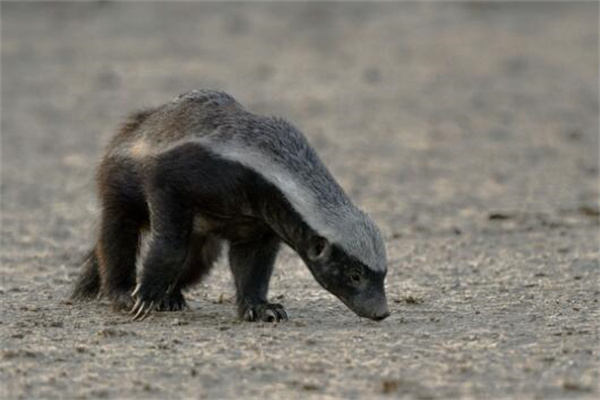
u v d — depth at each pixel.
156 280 10.85
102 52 34.34
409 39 37.59
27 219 17.48
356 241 10.12
